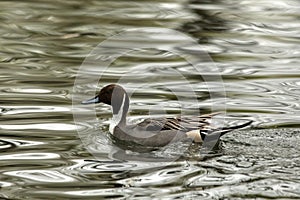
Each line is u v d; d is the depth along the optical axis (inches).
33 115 562.9
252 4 942.4
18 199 416.2
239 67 695.7
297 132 530.6
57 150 497.0
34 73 668.1
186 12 897.5
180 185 434.0
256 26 837.8
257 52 742.5
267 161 470.9
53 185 437.7
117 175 453.7
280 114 573.9
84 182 442.3
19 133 525.3
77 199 416.5
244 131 533.3
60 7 913.5
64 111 574.2
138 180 444.8
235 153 487.8
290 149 494.3
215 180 439.5
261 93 624.4
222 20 862.5
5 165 467.8
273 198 410.9
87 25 834.2
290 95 618.5
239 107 590.9
